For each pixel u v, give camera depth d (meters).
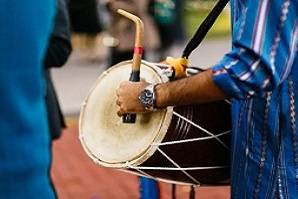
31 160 1.90
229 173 3.05
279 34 2.38
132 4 8.25
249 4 2.41
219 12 2.88
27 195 1.90
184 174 2.95
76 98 9.80
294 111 2.58
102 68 12.15
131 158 2.84
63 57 3.92
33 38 1.90
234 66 2.39
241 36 2.40
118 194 6.25
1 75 1.85
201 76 2.48
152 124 2.83
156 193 3.61
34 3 1.89
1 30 1.84
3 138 1.86
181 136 2.85
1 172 1.86
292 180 2.62
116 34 8.10
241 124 2.70
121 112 2.78
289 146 2.61
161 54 10.38
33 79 1.91
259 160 2.65
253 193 2.69
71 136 8.11
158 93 2.64
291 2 2.37
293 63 2.53
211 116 2.92
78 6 12.03
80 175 6.74
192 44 2.95
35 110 1.93
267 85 2.39
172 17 10.40
